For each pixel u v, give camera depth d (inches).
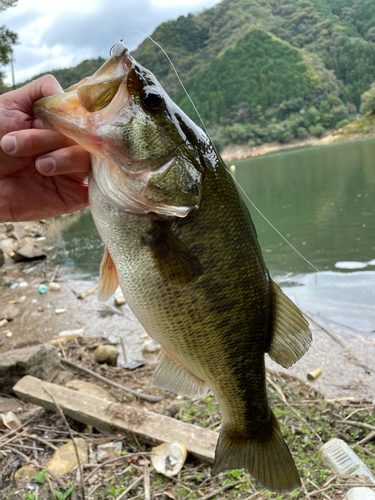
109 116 11.0
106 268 13.8
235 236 13.0
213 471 15.5
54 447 23.9
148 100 11.4
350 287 47.4
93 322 46.9
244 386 14.7
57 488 21.0
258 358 14.7
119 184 11.6
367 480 20.0
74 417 26.5
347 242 65.8
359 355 33.6
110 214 12.3
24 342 43.0
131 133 11.2
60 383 32.3
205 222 12.5
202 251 12.5
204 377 14.2
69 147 11.6
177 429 24.3
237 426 15.5
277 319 14.7
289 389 29.3
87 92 10.7
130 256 12.5
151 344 39.1
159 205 11.7
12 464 22.7
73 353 38.4
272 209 107.7
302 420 25.3
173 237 12.1
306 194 124.4
